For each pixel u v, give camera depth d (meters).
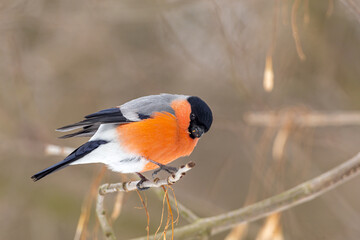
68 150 7.98
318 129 12.35
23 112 12.42
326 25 12.23
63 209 12.91
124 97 13.32
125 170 6.84
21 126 12.41
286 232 9.61
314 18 11.98
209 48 12.80
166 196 6.43
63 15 12.30
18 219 13.01
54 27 12.39
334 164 12.61
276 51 11.58
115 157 6.70
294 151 10.39
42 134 12.46
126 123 6.73
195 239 7.09
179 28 12.98
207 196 13.45
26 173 13.23
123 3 12.09
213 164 13.73
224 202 13.38
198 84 13.12
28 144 12.37
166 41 12.99
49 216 12.92
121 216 12.26
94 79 13.37
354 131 12.23
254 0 11.86
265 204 7.04
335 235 11.91
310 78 12.44
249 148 12.23
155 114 6.80
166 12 12.42
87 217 7.34
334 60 12.37
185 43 12.95
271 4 11.84
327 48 12.30
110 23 12.72
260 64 11.94
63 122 13.34
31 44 13.06
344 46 12.43
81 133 7.14
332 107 12.37
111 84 13.36
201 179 13.69
